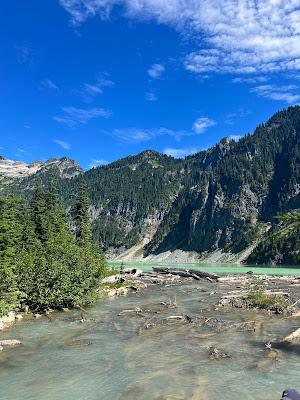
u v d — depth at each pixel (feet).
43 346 65.77
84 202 223.92
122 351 62.13
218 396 42.75
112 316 95.14
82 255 130.52
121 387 46.06
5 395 44.16
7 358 58.80
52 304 105.50
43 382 48.24
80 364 55.42
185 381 47.67
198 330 77.10
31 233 167.94
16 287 94.73
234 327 79.00
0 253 98.63
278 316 90.07
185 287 172.24
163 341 68.44
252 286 165.89
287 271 354.33
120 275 209.97
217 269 395.75
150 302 121.39
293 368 52.31
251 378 48.52
